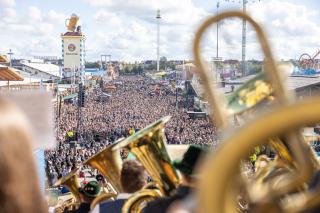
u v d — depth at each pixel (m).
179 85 151.88
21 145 1.62
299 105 1.34
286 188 1.92
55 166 34.09
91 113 88.19
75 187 7.89
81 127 66.50
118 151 6.58
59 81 159.88
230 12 2.37
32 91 6.18
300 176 2.11
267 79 2.45
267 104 2.47
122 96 136.38
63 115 79.44
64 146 47.88
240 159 1.37
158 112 92.12
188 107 105.00
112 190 8.41
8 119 1.62
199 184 1.41
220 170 1.38
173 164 4.10
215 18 2.37
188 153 3.79
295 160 2.22
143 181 5.50
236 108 2.41
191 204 1.83
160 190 4.52
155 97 133.38
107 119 79.06
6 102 1.67
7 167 1.58
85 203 7.54
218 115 2.40
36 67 171.62
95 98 125.62
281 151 2.27
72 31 186.50
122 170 5.53
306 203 1.72
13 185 1.58
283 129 1.35
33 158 1.66
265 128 1.35
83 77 177.88
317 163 2.18
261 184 2.36
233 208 1.39
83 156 40.97
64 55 187.25
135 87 175.50
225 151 1.37
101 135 61.72
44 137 6.66
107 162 6.57
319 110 1.33
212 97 2.44
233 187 1.39
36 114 6.22
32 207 1.62
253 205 1.84
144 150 4.60
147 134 4.60
